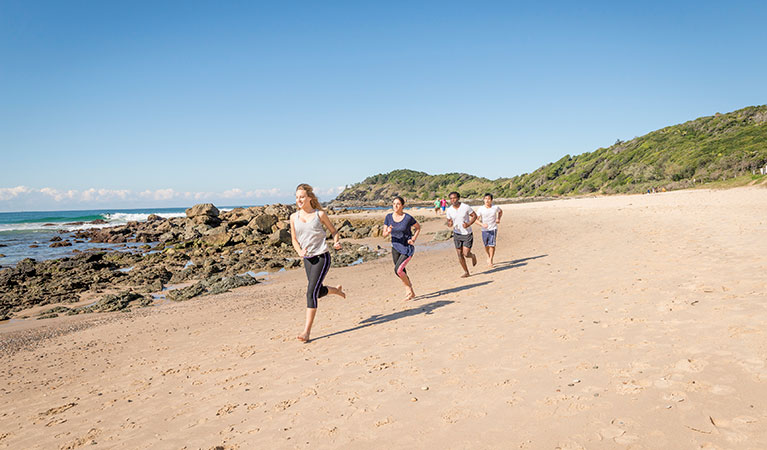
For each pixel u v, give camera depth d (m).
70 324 9.42
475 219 9.01
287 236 26.58
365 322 6.10
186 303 10.88
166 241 34.12
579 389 3.04
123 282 15.52
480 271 9.77
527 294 6.43
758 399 2.57
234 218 42.00
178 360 5.46
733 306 4.37
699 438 2.28
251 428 3.14
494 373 3.55
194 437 3.11
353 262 16.30
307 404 3.43
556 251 11.25
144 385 4.57
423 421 2.90
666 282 5.88
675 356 3.37
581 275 7.33
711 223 12.80
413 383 3.57
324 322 6.53
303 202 5.43
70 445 3.26
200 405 3.72
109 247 31.23
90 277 16.78
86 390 4.71
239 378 4.33
